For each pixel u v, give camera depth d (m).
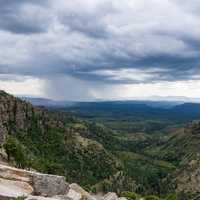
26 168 141.00
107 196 79.94
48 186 58.94
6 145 138.00
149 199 172.75
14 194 47.22
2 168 59.34
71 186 72.50
